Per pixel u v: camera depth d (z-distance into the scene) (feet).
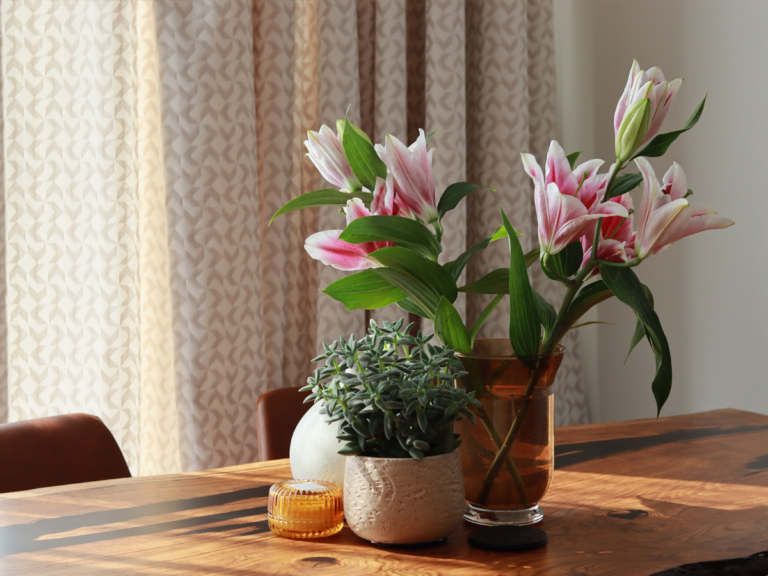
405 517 2.15
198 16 5.49
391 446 2.20
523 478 2.38
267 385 5.97
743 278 5.44
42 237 5.52
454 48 6.34
